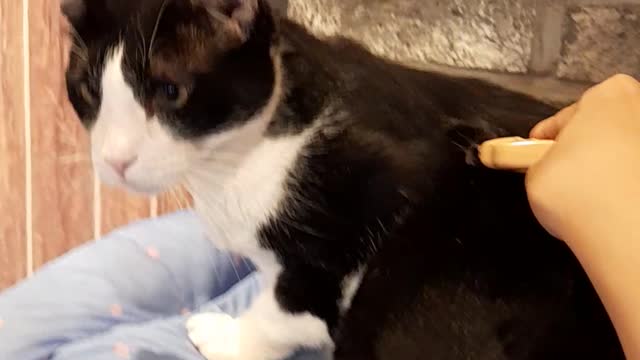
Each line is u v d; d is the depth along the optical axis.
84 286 0.52
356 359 0.44
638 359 0.27
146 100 0.39
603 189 0.28
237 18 0.40
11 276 0.78
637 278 0.27
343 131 0.43
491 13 0.57
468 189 0.42
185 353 0.47
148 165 0.39
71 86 0.42
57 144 0.72
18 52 0.70
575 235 0.29
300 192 0.43
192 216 0.58
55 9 0.67
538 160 0.32
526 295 0.40
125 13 0.40
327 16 0.64
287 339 0.46
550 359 0.39
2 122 0.73
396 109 0.44
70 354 0.47
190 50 0.40
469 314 0.40
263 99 0.41
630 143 0.29
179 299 0.54
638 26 0.52
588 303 0.39
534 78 0.57
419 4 0.60
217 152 0.42
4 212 0.76
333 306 0.45
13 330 0.48
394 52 0.62
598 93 0.33
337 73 0.45
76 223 0.74
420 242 0.42
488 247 0.41
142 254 0.54
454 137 0.43
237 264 0.57
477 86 0.48
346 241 0.43
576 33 0.54
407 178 0.43
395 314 0.42
